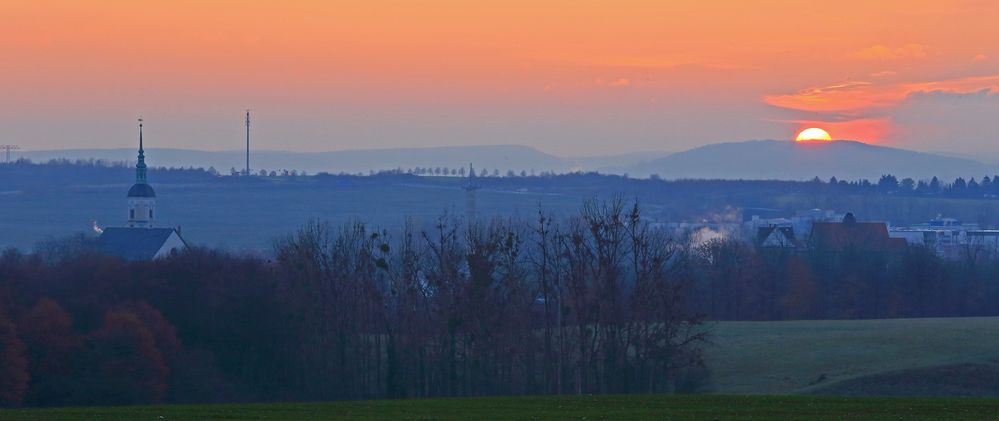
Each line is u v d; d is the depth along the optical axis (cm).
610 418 19925
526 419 19912
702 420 19525
